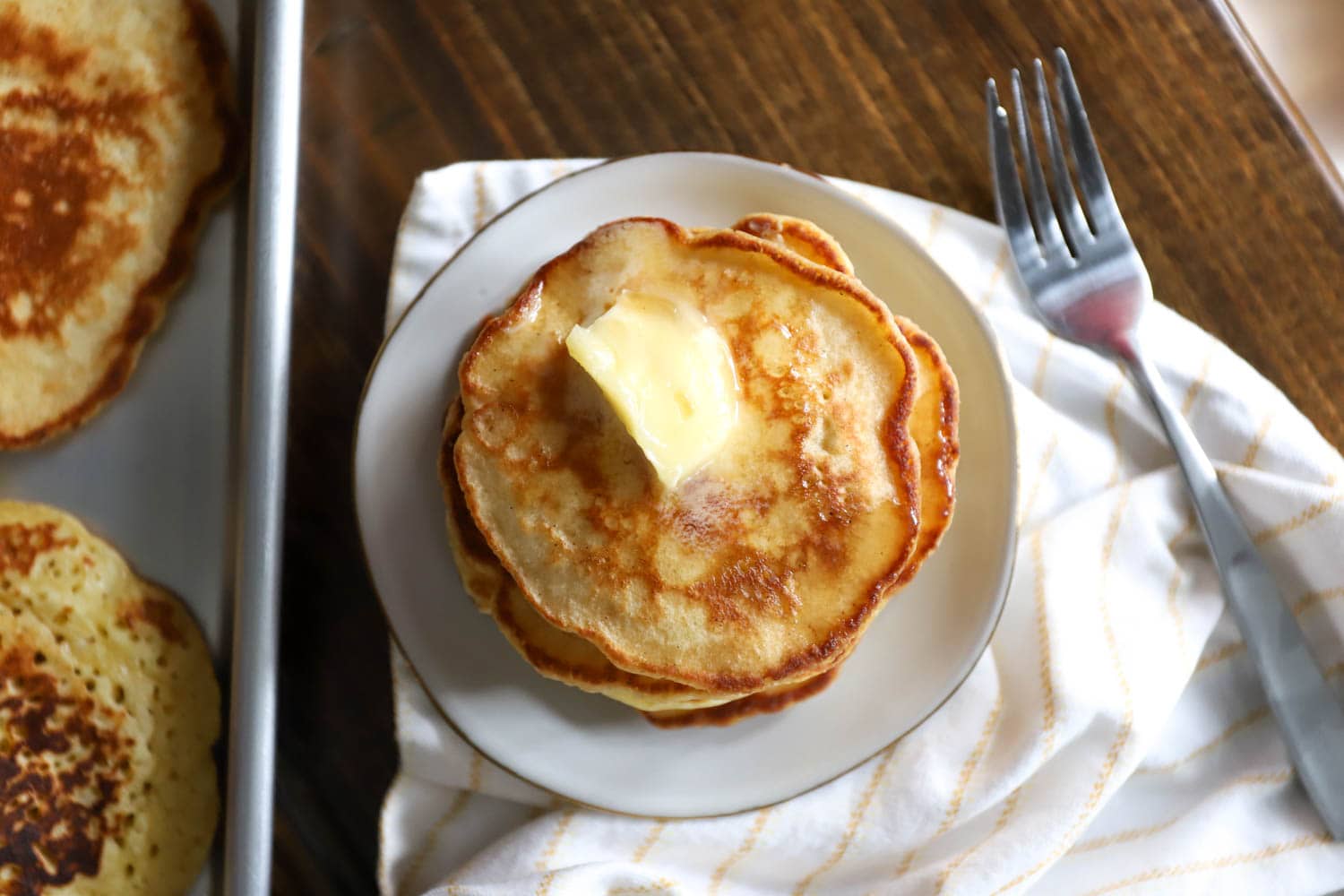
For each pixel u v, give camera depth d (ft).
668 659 1.48
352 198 1.64
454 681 1.54
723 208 1.58
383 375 1.55
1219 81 1.67
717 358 1.49
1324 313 1.65
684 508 1.48
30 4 1.61
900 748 1.61
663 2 1.66
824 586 1.49
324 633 1.60
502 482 1.49
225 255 1.63
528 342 1.49
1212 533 1.61
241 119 1.64
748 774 1.55
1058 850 1.59
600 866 1.57
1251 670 1.65
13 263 1.60
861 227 1.57
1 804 1.57
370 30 1.65
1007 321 1.64
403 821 1.59
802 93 1.66
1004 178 1.64
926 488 1.52
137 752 1.58
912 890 1.59
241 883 1.52
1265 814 1.62
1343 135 1.93
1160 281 1.66
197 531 1.61
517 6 1.66
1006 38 1.67
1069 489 1.65
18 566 1.58
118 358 1.60
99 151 1.61
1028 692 1.61
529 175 1.62
